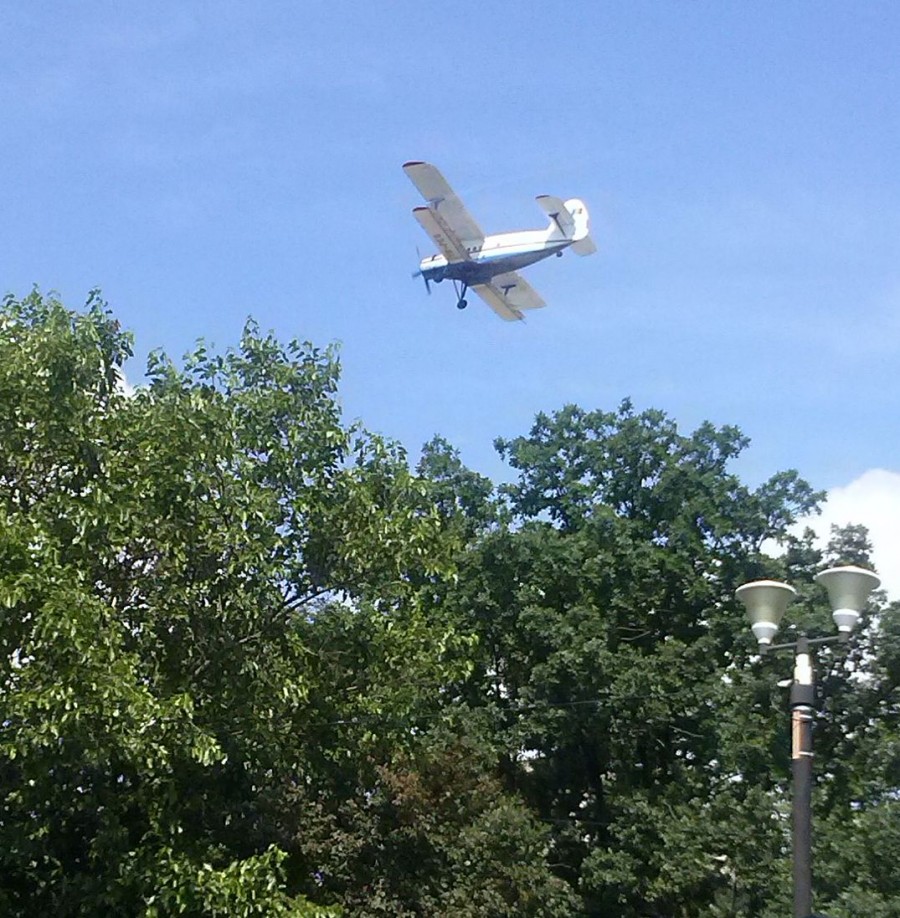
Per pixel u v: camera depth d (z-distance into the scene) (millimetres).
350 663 18469
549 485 28438
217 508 16469
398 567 18141
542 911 22234
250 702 17172
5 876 16484
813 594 24984
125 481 15977
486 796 22344
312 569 18109
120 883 15523
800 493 27109
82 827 16672
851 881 21016
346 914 20297
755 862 22094
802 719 13164
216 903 15180
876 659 23578
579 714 24312
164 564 16578
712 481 27141
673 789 23984
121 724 14414
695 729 25062
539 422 28969
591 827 25406
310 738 18844
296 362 19156
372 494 18438
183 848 16438
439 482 27891
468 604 25406
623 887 23125
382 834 21078
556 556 25719
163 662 16828
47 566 14312
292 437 18094
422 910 20719
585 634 24578
